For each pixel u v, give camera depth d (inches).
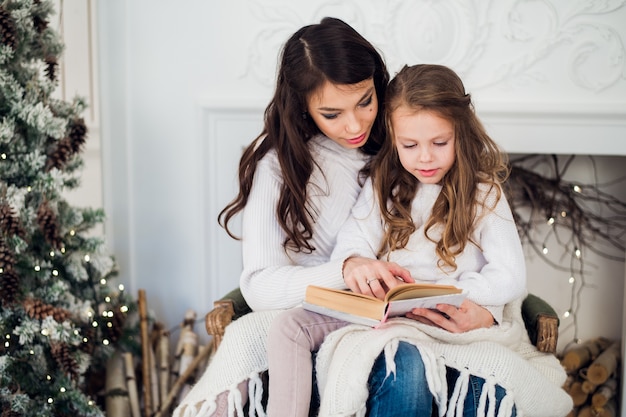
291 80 64.6
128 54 93.4
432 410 59.9
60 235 79.7
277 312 64.5
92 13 118.3
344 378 55.8
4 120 73.9
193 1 91.1
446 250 64.8
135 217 96.7
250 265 67.9
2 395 75.5
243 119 92.6
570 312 96.9
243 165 70.9
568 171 94.5
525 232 95.9
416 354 56.4
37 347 78.7
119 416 86.9
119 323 89.9
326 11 88.5
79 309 83.3
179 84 93.1
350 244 67.7
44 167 79.3
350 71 61.9
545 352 66.4
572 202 94.5
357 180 71.0
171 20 91.9
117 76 93.9
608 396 89.4
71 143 81.6
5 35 72.9
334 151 70.7
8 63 76.0
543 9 84.7
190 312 96.5
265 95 91.4
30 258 79.1
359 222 68.3
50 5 78.1
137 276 97.9
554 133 87.0
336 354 57.6
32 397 80.7
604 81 84.8
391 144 66.5
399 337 57.4
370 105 64.6
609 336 96.7
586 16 84.1
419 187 67.2
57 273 80.1
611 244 95.2
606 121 85.6
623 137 85.8
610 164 93.5
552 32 84.8
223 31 91.1
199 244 95.6
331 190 70.3
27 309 76.2
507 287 63.3
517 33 85.4
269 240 68.4
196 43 91.9
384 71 67.1
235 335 62.7
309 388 58.3
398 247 66.6
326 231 70.6
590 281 96.3
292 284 65.4
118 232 97.0
